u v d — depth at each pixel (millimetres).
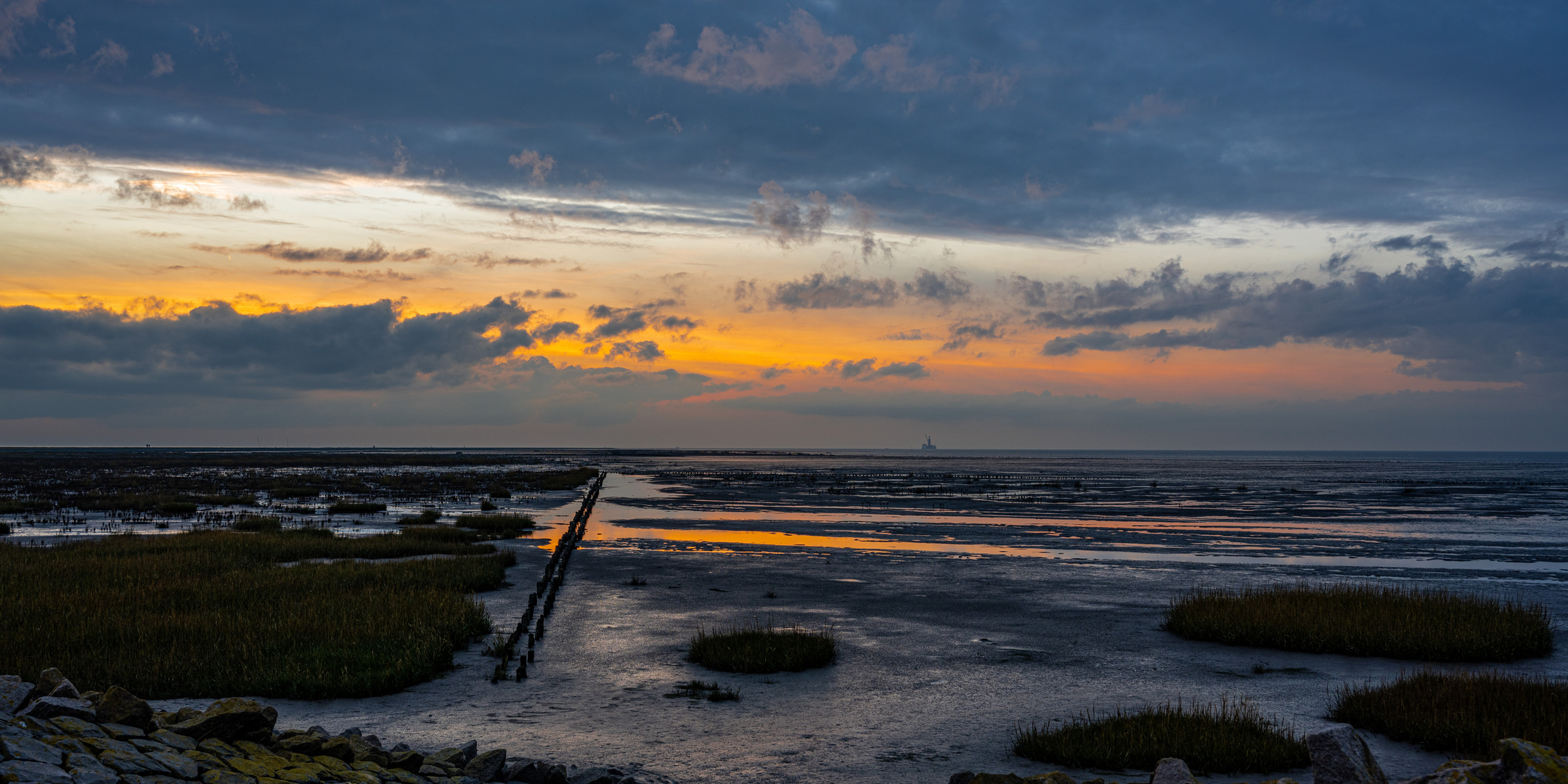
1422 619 17609
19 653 13555
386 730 11242
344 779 8125
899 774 9914
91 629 15000
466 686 13602
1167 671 15172
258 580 21062
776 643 15781
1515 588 25141
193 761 7652
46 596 17953
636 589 23578
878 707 12742
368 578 22188
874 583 24969
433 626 16156
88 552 26688
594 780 9000
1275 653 16625
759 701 12969
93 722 8156
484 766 9016
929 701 13078
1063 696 13453
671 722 11875
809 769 10031
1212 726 10859
